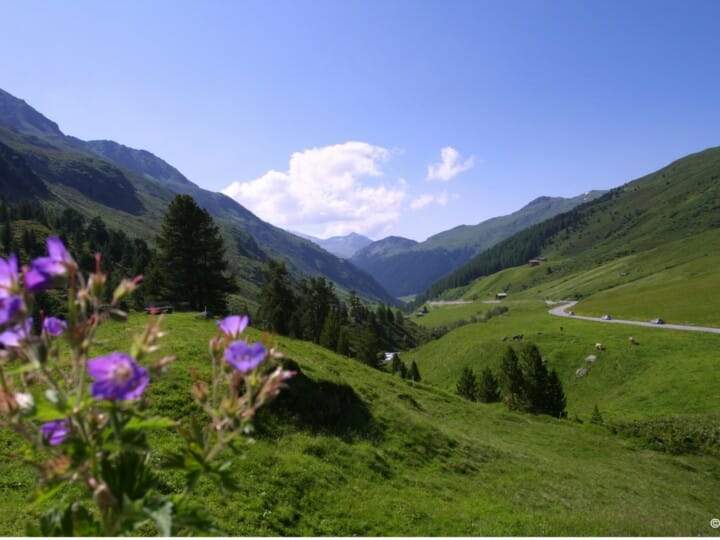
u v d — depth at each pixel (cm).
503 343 10769
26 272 189
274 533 1163
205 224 5247
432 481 1852
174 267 5153
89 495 217
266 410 1884
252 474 1403
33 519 947
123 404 206
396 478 1786
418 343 16612
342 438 2017
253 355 207
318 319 9575
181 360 1955
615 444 3844
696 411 5522
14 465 1133
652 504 2255
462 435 2759
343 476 1609
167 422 223
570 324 11600
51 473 205
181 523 219
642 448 3869
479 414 3919
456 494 1781
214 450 228
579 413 6700
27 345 192
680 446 3872
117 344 1722
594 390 7669
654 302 13050
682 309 11356
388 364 10688
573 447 3494
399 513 1445
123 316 204
